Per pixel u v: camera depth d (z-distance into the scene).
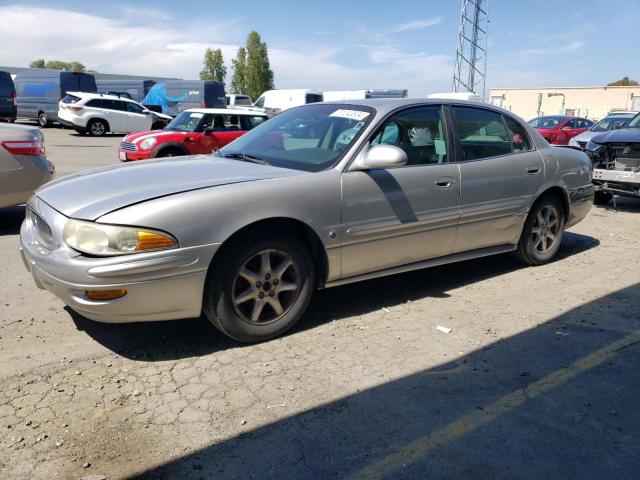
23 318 3.99
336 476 2.42
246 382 3.18
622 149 8.40
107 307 3.14
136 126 24.73
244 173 3.75
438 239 4.48
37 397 2.97
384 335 3.86
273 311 3.72
